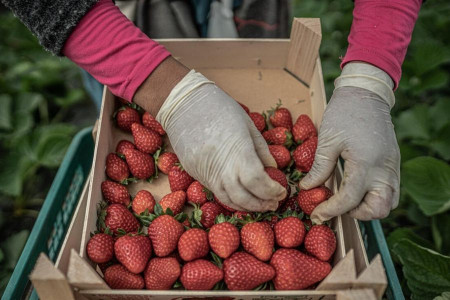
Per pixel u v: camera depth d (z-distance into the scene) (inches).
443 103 34.4
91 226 19.9
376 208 18.8
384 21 20.9
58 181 25.3
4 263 31.0
